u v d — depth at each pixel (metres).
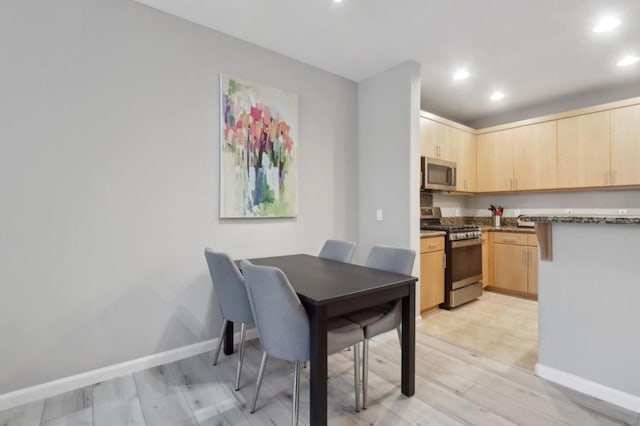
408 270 2.13
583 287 1.97
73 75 2.01
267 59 2.87
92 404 1.86
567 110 4.03
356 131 3.58
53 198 1.96
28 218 1.89
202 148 2.51
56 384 1.96
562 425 1.67
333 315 1.56
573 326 2.01
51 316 1.96
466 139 4.45
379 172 3.36
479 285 3.95
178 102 2.40
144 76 2.26
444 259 3.58
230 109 2.62
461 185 4.35
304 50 2.89
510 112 4.57
